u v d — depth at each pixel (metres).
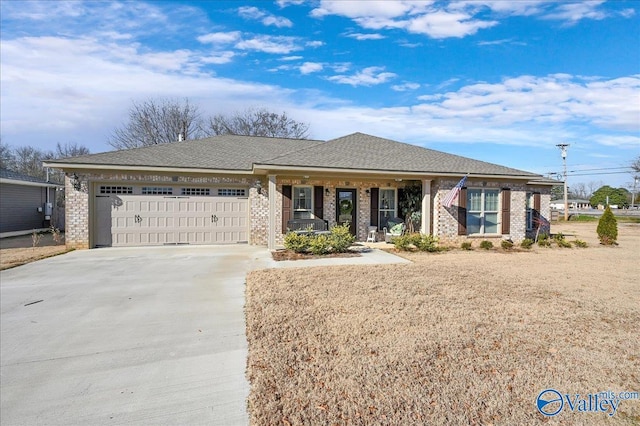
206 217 13.41
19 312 5.59
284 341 4.26
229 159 14.35
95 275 8.24
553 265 9.49
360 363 3.67
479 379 3.35
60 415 2.96
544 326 4.75
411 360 3.73
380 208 14.80
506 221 14.20
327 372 3.50
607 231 15.02
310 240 11.26
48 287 7.14
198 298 6.36
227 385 3.41
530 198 17.33
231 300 6.23
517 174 13.83
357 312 5.29
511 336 4.39
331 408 2.91
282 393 3.15
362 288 6.74
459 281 7.37
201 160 13.81
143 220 12.89
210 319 5.25
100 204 12.57
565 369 3.57
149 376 3.59
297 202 13.85
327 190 14.12
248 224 13.70
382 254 11.22
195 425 2.81
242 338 4.54
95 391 3.32
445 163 13.79
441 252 11.86
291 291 6.53
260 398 3.08
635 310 5.48
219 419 2.89
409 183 14.54
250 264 9.59
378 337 4.34
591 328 4.70
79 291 6.84
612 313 5.33
